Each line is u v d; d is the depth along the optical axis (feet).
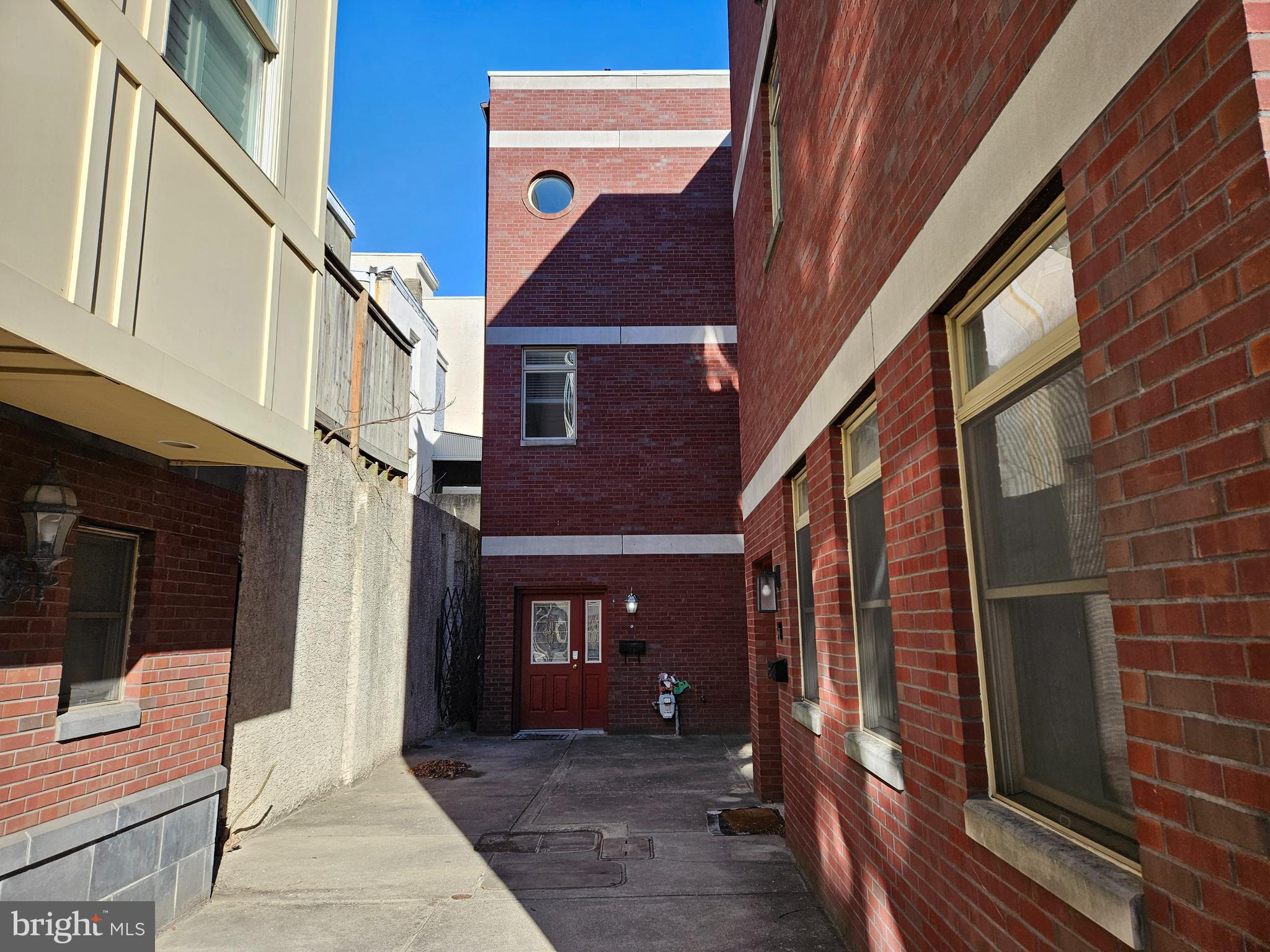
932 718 10.32
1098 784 7.35
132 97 12.29
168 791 16.03
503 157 46.37
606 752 35.94
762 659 26.55
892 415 11.73
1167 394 5.74
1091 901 6.53
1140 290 6.04
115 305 11.72
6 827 12.36
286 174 17.35
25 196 10.09
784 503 20.68
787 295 19.86
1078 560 7.62
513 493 43.42
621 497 43.42
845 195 14.25
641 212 45.96
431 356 67.72
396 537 34.55
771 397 22.38
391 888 18.08
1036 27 7.52
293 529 24.85
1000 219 8.23
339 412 29.12
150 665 16.08
